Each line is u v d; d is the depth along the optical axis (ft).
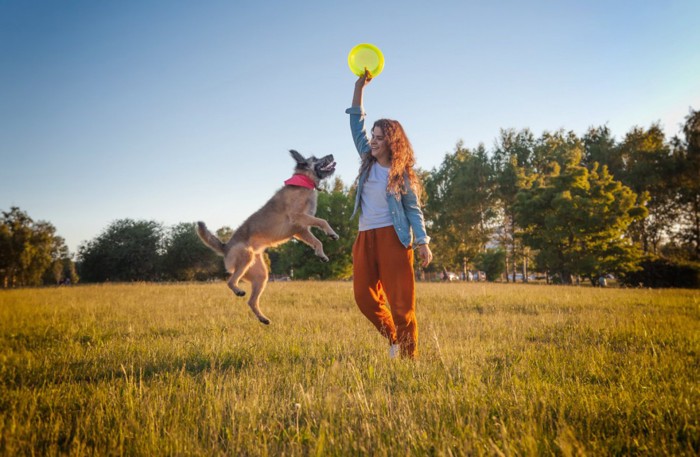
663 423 8.00
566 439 7.02
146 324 24.06
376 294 14.48
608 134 176.76
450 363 12.71
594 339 17.89
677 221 146.72
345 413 8.76
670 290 56.90
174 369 13.30
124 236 175.52
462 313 27.76
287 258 144.87
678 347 15.69
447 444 7.11
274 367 12.96
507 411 8.73
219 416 8.57
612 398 9.42
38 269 198.59
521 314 27.32
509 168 165.17
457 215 170.30
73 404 9.82
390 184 13.62
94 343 18.52
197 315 27.45
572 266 116.16
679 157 139.33
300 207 22.35
